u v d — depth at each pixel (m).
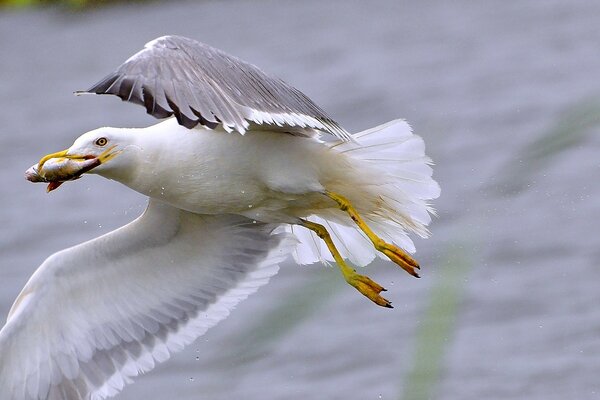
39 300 9.45
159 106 7.10
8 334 9.34
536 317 14.34
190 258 9.85
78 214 21.06
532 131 21.77
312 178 8.99
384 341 14.12
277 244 10.05
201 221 9.62
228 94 7.46
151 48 7.45
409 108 24.86
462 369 13.22
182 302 9.95
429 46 29.64
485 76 26.30
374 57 29.23
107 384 9.73
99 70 30.09
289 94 7.99
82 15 35.62
